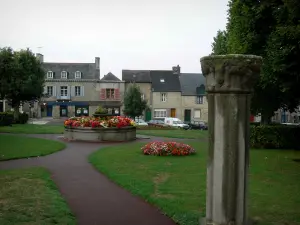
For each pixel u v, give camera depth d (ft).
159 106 178.29
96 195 25.25
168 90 178.40
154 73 187.93
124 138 65.31
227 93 14.61
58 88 179.42
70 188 27.32
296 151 52.95
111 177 30.91
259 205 22.85
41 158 42.37
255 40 53.06
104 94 180.86
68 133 64.69
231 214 14.76
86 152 48.44
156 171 33.73
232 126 14.57
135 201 23.76
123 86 180.65
